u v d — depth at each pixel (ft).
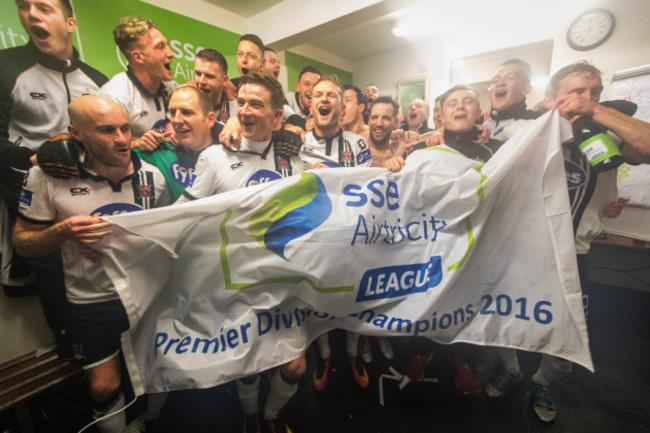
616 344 5.71
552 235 2.99
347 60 15.23
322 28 7.95
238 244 2.87
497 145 4.75
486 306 3.22
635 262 9.10
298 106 9.16
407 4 6.91
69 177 3.22
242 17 8.85
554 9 9.97
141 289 2.79
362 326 3.30
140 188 3.68
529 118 4.82
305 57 12.53
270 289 2.93
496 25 11.09
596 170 3.25
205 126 4.31
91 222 2.54
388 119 6.09
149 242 2.80
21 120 4.35
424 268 3.22
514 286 3.14
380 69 14.79
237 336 2.84
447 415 4.32
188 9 7.31
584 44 9.53
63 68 4.72
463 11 10.57
